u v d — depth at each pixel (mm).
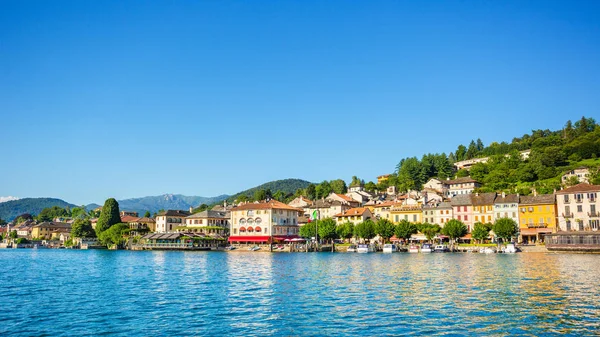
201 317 38438
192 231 192875
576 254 118000
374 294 49594
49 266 93188
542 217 145250
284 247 154000
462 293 49406
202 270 80312
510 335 32000
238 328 34562
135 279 66062
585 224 132750
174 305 43906
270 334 32844
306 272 74438
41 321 36938
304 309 41531
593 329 33438
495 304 42781
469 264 86625
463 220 162000
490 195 161375
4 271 80500
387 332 33000
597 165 198125
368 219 175500
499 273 68688
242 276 69125
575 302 43469
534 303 43094
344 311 40406
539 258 103188
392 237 160750
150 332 33406
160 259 116500
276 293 51219
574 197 135875
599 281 58219
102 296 49562
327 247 152875
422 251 138250
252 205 176250
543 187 180875
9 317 38438
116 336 32312
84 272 77938
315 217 168625
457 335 32062
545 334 32219
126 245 197000
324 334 32688
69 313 40094
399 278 63969
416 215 172750
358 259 106875
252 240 171625
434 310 40344
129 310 41438
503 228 139125
